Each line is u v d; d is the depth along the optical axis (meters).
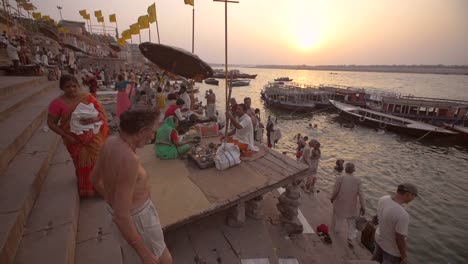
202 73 7.53
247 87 77.44
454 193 13.77
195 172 4.62
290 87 44.78
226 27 4.55
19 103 5.21
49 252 2.00
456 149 21.77
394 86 91.38
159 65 7.61
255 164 5.02
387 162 18.56
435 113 28.88
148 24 10.48
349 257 5.52
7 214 2.12
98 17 27.44
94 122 2.90
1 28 17.58
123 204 1.46
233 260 3.88
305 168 4.81
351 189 5.90
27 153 3.42
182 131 7.12
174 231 4.48
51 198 2.75
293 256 5.15
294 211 5.62
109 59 30.94
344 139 24.42
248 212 4.96
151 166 4.86
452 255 8.89
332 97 43.88
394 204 3.86
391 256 3.89
